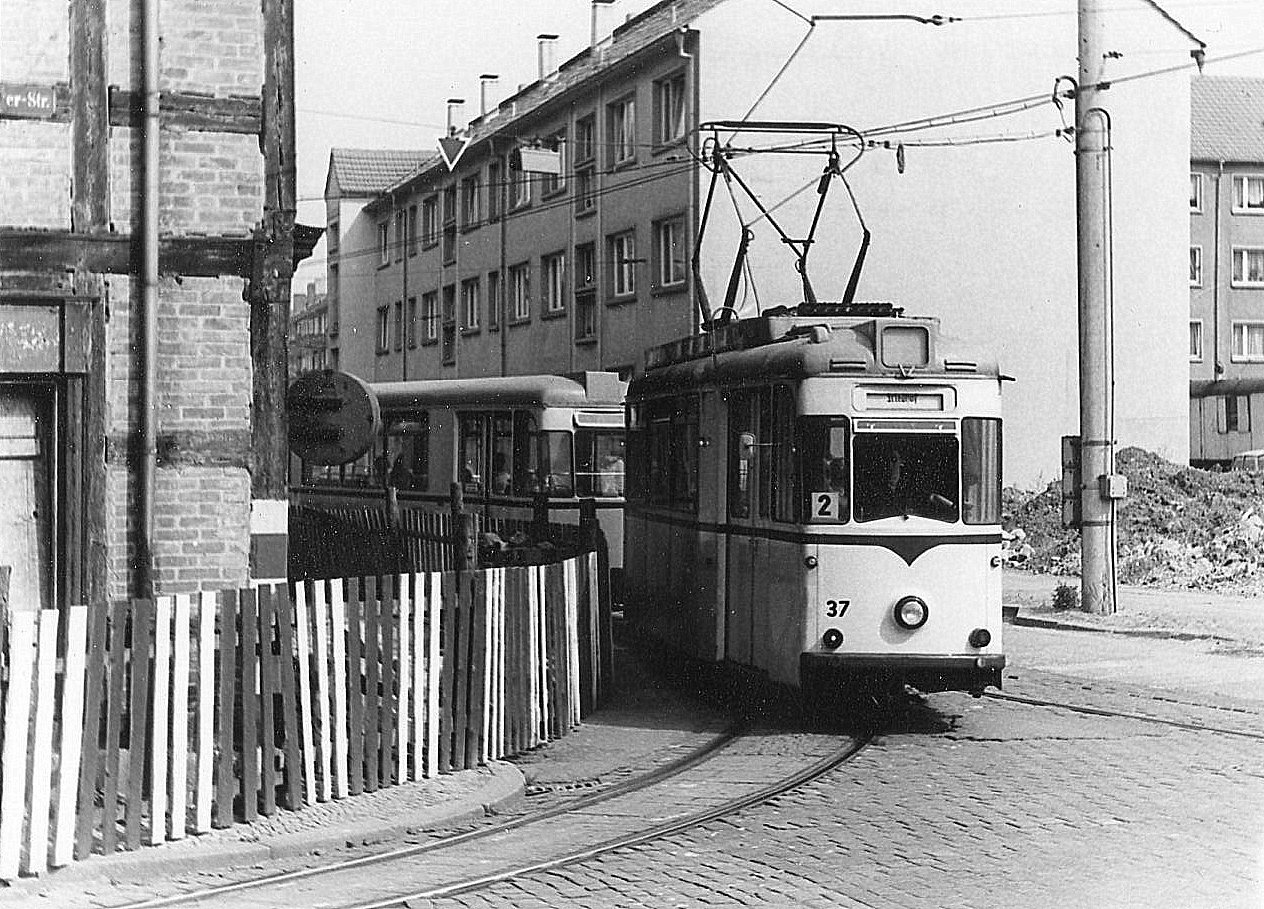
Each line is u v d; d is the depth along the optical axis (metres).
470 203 47.47
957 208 35.78
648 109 36.03
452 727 10.79
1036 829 8.80
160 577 11.73
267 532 12.02
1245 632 19.41
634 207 36.69
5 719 7.56
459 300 48.06
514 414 24.03
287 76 12.12
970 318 35.91
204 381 11.88
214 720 8.84
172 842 8.39
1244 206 55.47
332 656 9.60
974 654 12.78
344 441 15.19
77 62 11.53
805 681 12.80
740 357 14.27
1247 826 8.81
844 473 12.81
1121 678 15.98
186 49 11.86
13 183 11.41
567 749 12.18
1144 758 11.19
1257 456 44.19
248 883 7.74
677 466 16.17
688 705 14.62
